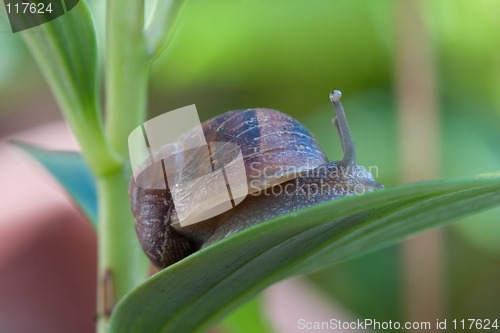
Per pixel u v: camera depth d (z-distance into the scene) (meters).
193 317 0.21
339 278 0.37
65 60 0.22
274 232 0.20
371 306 0.36
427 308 0.31
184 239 0.23
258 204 0.23
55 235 0.34
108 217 0.22
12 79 0.38
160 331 0.21
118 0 0.22
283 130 0.23
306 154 0.23
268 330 0.27
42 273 0.33
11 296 0.32
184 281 0.21
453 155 0.35
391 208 0.21
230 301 0.22
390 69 0.35
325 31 0.35
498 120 0.36
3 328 0.31
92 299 0.33
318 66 0.36
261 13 0.34
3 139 0.39
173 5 0.23
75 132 0.22
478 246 0.35
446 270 0.35
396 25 0.33
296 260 0.21
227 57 0.35
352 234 0.21
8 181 0.37
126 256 0.22
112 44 0.22
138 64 0.23
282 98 0.36
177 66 0.35
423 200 0.20
